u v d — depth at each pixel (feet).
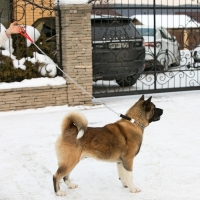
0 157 21.15
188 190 18.03
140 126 17.87
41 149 21.91
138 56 31.91
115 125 17.87
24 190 18.29
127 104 29.07
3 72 27.43
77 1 27.58
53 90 28.02
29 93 27.61
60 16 28.09
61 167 17.47
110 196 17.74
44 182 18.88
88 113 27.07
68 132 17.44
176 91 31.71
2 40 18.25
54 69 28.12
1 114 26.94
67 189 18.29
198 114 26.84
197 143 22.41
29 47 28.37
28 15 36.04
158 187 18.30
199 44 35.32
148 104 17.94
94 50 30.81
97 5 31.55
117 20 32.12
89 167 19.99
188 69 35.35
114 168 19.92
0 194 18.03
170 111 27.45
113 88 34.19
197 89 32.09
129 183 17.89
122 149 17.63
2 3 32.99
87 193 17.98
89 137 17.46
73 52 27.96
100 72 31.01
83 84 28.45
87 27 28.02
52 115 26.76
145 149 21.72
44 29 31.89
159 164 20.18
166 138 23.07
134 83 33.91
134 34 32.32
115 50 31.27
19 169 19.98
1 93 27.09
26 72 27.73
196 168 19.76
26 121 25.75
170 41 39.40
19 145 22.43
